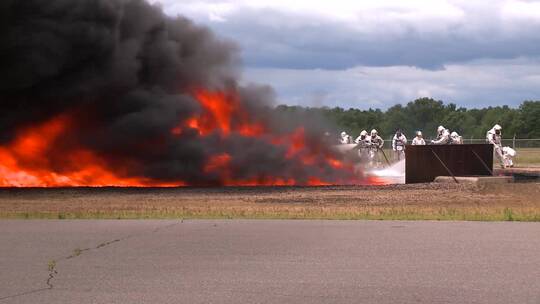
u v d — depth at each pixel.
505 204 18.53
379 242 10.67
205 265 8.90
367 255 9.55
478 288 7.52
